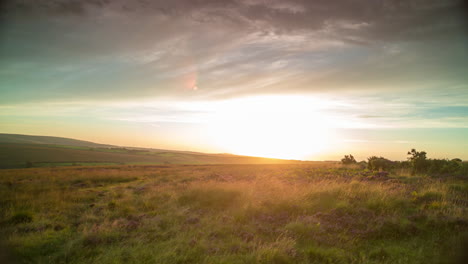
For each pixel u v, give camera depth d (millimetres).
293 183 13680
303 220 7648
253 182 14219
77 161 90562
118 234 7125
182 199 11297
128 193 13852
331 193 10164
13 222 8406
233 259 5445
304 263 5258
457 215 7203
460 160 18422
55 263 5617
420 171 17812
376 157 22141
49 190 15125
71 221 8742
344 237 6574
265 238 6785
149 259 5562
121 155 123438
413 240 6281
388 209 8312
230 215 8711
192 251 5832
